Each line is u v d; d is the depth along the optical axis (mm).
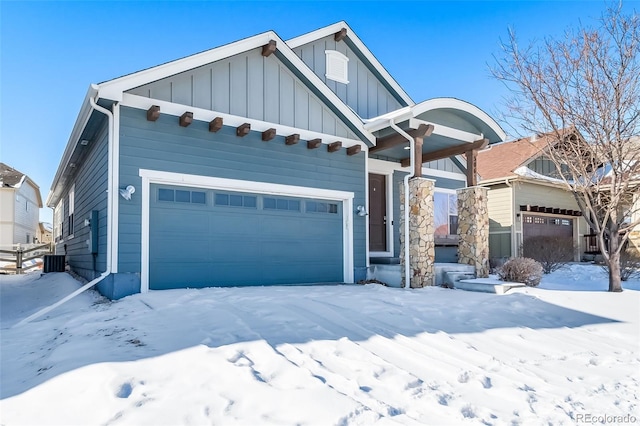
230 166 8500
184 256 7941
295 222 9484
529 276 9641
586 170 9492
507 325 6102
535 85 9391
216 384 3352
